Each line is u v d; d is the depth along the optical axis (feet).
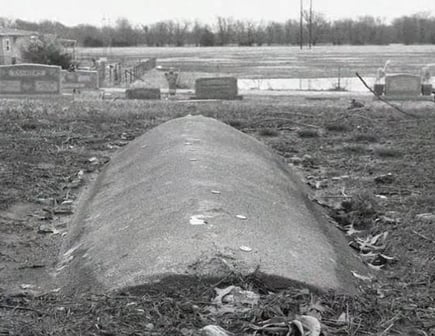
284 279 16.44
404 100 75.82
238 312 14.76
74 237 23.18
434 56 216.74
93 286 17.46
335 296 16.24
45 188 31.55
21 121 50.88
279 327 14.10
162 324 14.44
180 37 422.82
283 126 51.88
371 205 27.84
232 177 25.55
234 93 78.74
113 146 43.19
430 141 45.42
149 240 18.88
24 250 22.88
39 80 75.92
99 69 117.19
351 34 402.72
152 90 79.30
